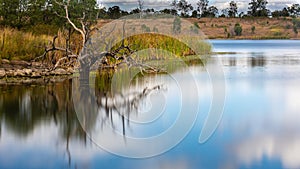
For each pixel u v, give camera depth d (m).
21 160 7.23
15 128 9.05
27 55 17.59
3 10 26.84
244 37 78.44
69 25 20.17
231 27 83.00
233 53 30.97
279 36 79.44
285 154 7.44
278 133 8.70
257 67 20.86
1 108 10.80
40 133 8.74
